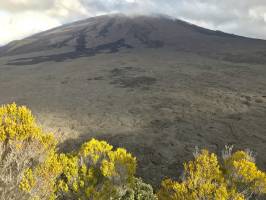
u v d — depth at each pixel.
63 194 10.66
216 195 9.11
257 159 22.83
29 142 8.56
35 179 8.06
